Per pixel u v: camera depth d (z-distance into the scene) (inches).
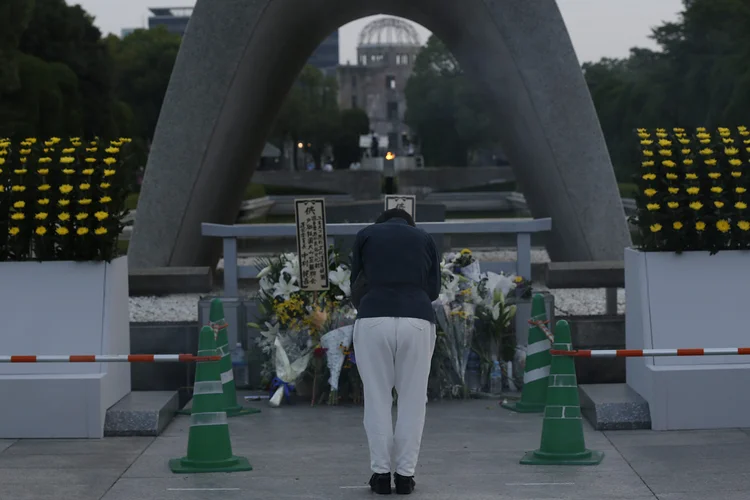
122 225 275.9
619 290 519.2
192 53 454.3
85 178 272.2
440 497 207.3
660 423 264.5
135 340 331.3
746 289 271.0
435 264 217.6
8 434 262.5
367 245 215.9
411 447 209.0
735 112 1247.5
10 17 1127.0
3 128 1149.7
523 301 327.3
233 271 361.7
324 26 541.0
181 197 459.8
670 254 271.4
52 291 269.0
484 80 513.0
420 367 209.2
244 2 449.1
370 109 5167.3
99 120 1680.6
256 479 222.7
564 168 458.0
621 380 331.9
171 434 268.5
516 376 323.0
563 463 232.4
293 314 310.5
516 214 1370.6
